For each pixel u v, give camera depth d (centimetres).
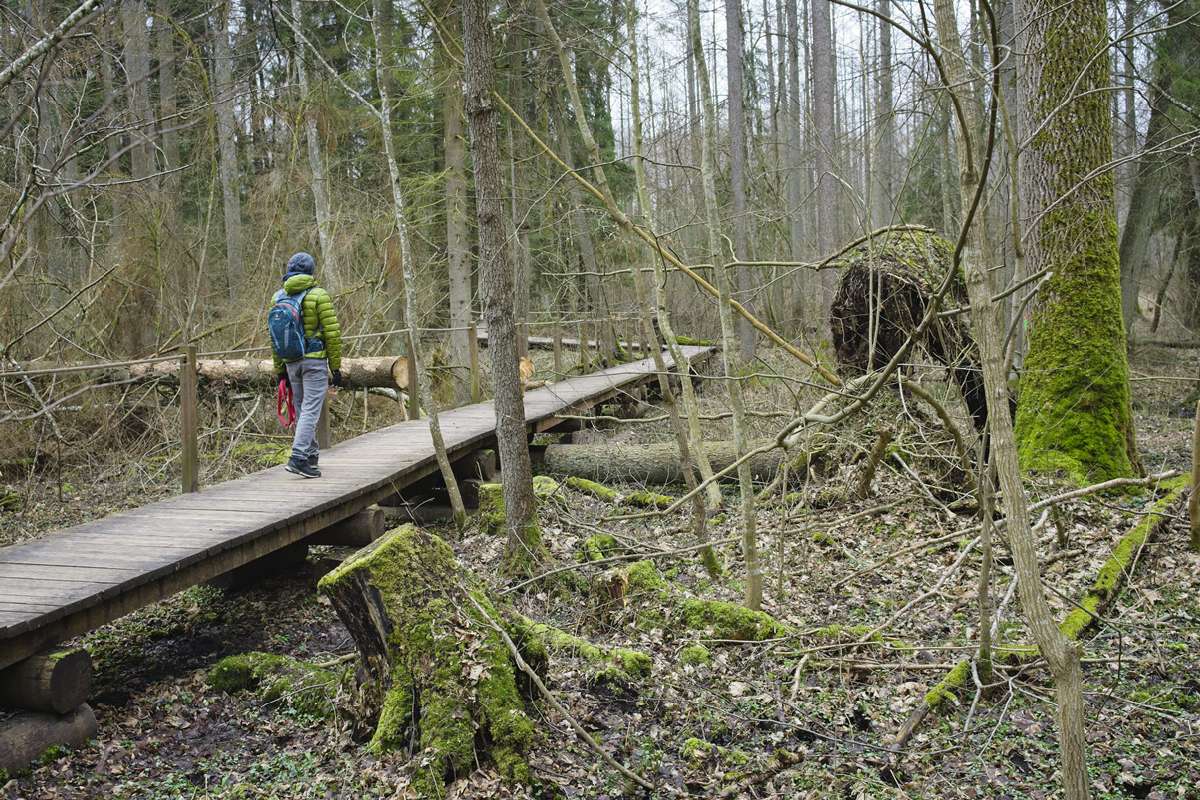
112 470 1075
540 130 1902
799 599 641
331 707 494
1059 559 650
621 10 871
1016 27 715
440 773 395
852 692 498
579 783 410
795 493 868
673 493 991
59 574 518
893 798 395
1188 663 503
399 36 1448
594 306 1805
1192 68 1500
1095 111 798
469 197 1995
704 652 539
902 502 789
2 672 451
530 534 693
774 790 409
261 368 1099
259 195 1517
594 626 602
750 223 1730
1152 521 671
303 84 1381
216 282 1686
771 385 1134
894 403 795
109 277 1195
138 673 579
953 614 591
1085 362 814
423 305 1748
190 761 461
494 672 423
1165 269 2312
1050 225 818
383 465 841
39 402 927
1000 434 264
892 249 797
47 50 359
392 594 427
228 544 589
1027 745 432
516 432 689
